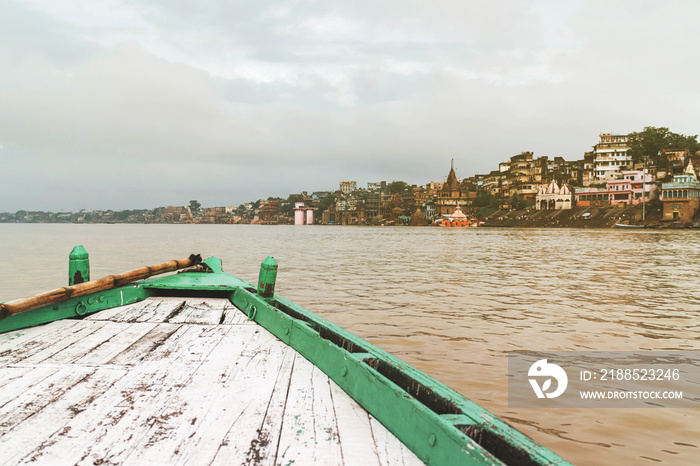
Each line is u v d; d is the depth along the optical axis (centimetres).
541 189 17900
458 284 2052
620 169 15975
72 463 250
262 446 273
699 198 12925
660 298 1662
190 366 423
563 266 3025
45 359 432
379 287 1942
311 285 2006
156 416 313
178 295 775
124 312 638
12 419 304
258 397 353
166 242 7644
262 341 515
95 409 323
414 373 357
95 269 2962
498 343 1010
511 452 246
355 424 309
